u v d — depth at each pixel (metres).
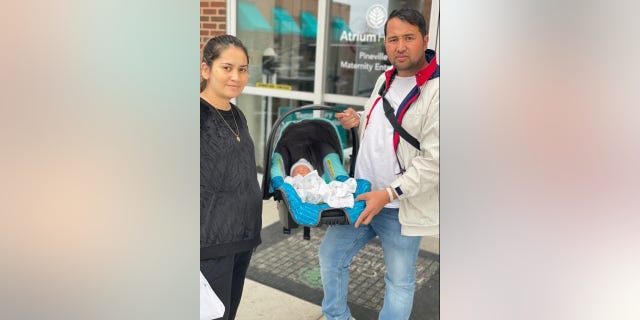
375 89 1.67
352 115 1.74
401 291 1.76
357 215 1.57
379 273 2.06
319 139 1.78
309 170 1.72
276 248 2.14
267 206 2.13
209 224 1.51
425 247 1.96
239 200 1.55
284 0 3.38
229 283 1.59
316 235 2.16
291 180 1.64
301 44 3.44
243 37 3.35
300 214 1.56
